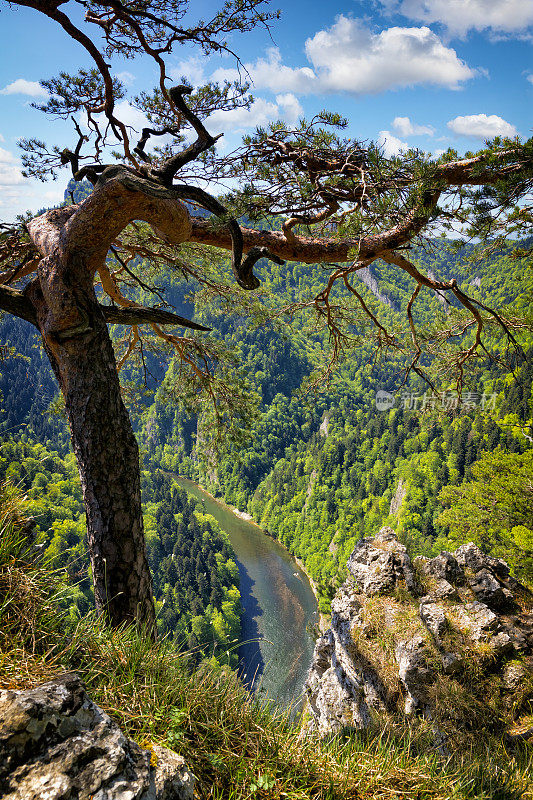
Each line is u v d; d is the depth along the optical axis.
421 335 8.98
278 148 5.11
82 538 46.94
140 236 8.04
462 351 9.04
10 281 6.27
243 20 5.23
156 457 136.38
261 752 2.63
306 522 98.19
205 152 5.68
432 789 2.80
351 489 104.38
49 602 2.49
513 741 5.23
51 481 62.34
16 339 126.31
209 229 5.20
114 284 6.79
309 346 172.12
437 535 72.00
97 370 4.45
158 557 74.81
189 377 9.60
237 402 9.38
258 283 4.71
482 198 4.58
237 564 81.38
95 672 2.49
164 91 5.72
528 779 3.44
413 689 5.95
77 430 4.45
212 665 2.91
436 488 79.50
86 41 4.55
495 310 8.27
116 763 1.69
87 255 4.34
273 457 134.38
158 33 5.67
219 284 9.36
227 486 118.88
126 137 5.73
